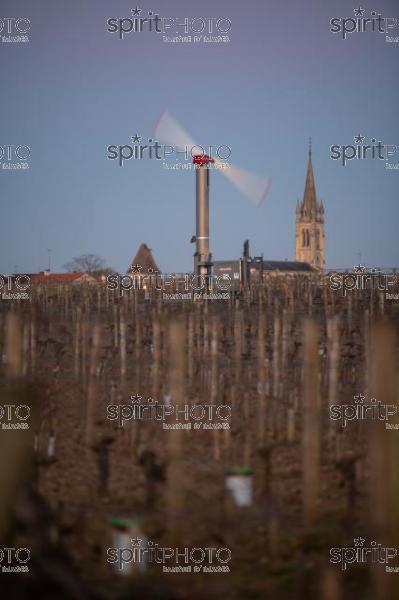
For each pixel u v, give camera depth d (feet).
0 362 249.34
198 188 509.76
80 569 119.96
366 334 242.58
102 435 193.16
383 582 111.04
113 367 277.44
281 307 406.00
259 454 170.81
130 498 147.84
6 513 114.21
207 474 163.22
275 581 119.44
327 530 135.33
